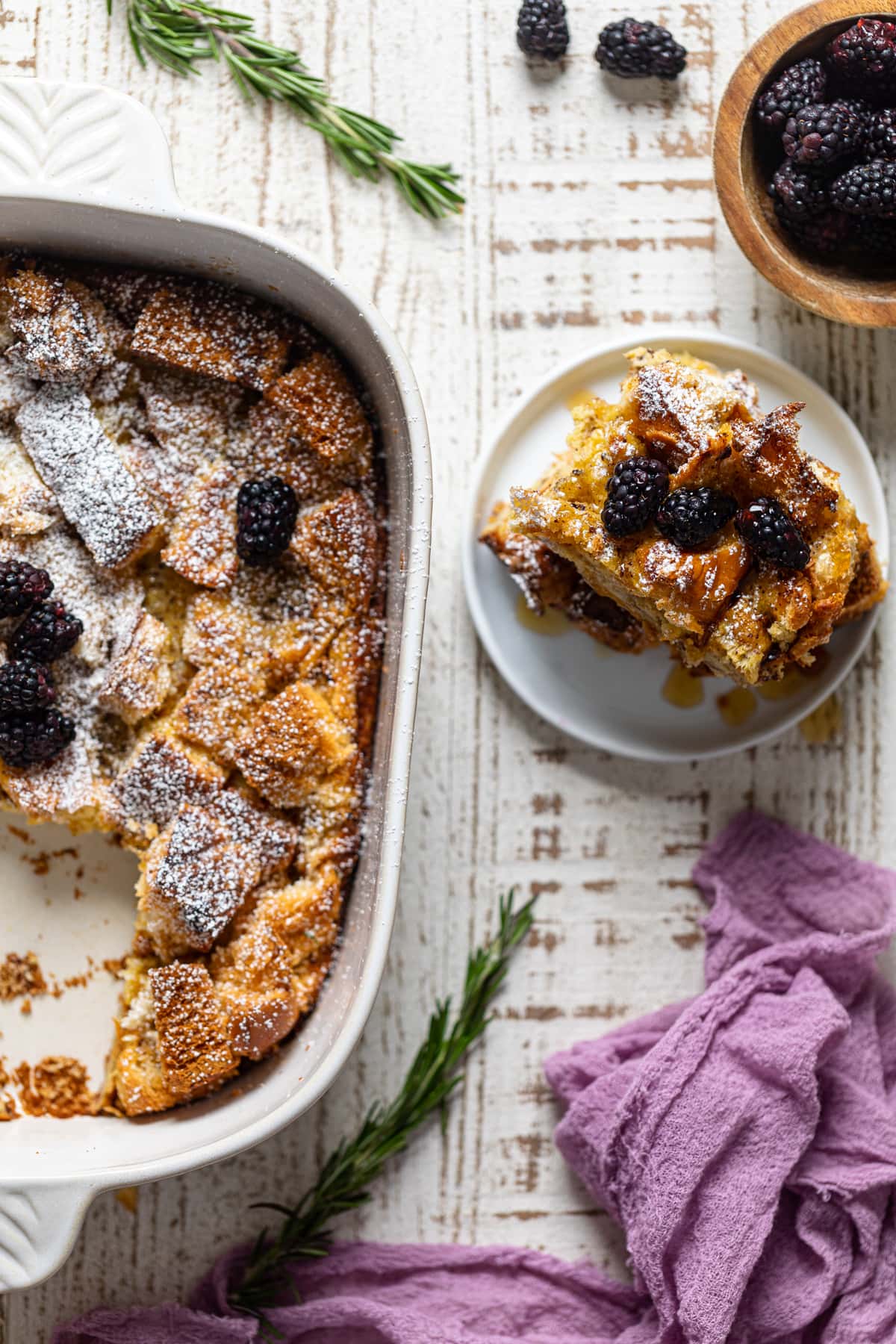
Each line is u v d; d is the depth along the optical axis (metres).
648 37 0.98
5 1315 0.99
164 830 0.95
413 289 1.00
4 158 0.92
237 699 0.95
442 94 1.00
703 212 1.00
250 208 0.99
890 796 1.01
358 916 0.95
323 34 1.00
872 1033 1.00
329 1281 1.00
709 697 1.00
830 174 0.96
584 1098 0.99
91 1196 0.92
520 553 0.98
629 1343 0.98
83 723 0.96
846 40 0.95
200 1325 0.98
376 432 0.96
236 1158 1.00
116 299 0.96
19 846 0.99
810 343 1.00
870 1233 0.98
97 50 0.99
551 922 1.01
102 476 0.95
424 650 1.00
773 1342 0.98
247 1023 0.94
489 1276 1.00
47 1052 0.98
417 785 1.00
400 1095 1.00
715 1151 0.97
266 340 0.95
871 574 0.97
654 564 0.93
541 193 1.00
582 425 0.96
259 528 0.94
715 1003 0.98
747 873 1.01
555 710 1.00
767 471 0.93
